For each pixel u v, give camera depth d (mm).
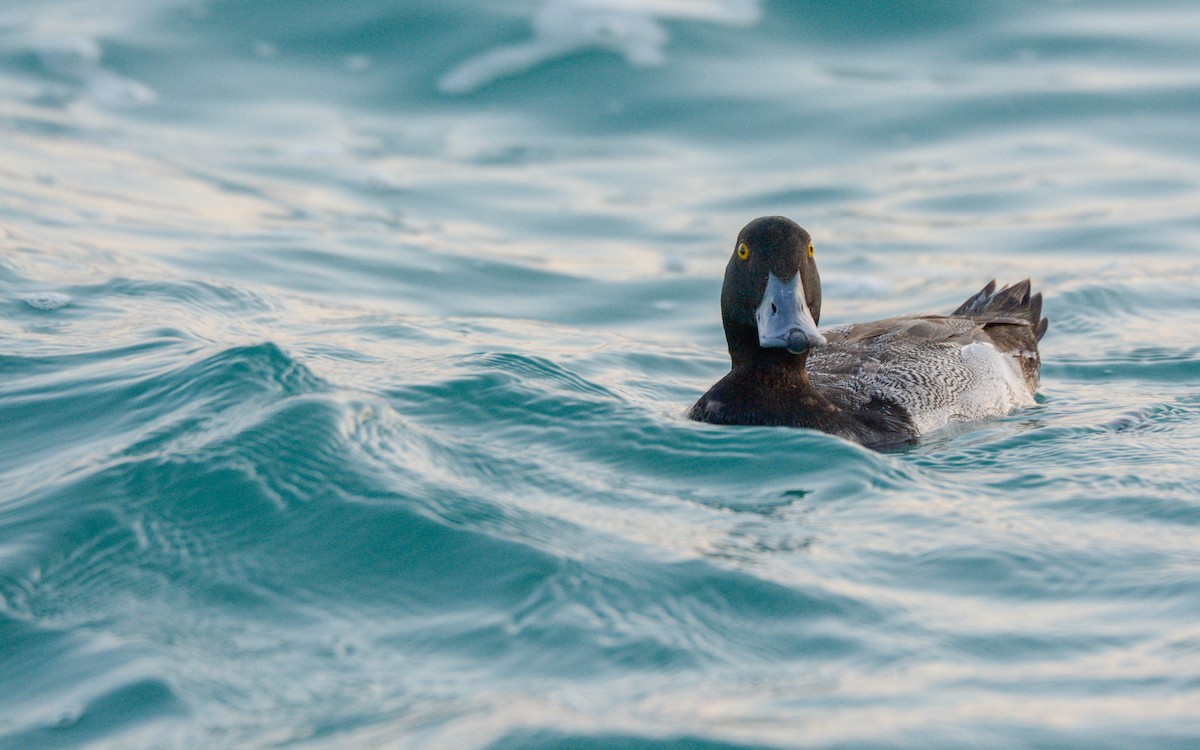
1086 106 23469
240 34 26594
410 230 19219
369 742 5582
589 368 13078
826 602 7043
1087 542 7949
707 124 23672
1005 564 7590
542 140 23359
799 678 6184
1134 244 18281
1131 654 6363
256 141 23047
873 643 6570
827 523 8305
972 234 19094
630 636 6605
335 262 17281
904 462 9766
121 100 24234
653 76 25156
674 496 8836
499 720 5672
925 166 21859
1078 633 6641
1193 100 23406
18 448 9602
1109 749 5406
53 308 13320
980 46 26047
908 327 12766
